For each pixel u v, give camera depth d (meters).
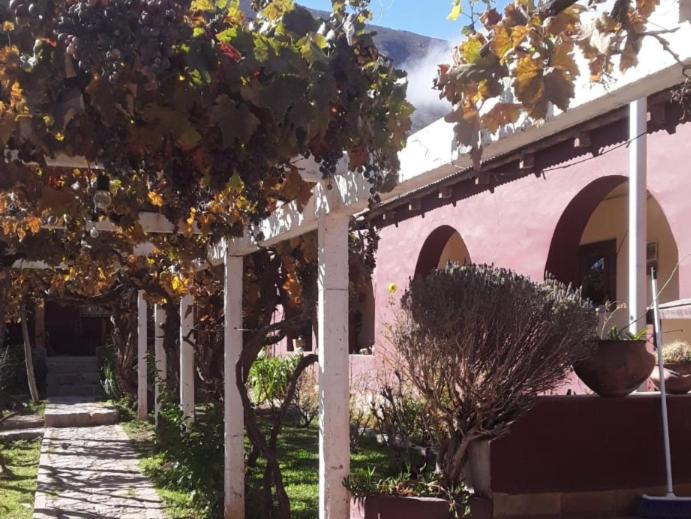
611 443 6.09
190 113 3.57
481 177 9.41
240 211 5.83
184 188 3.95
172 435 9.02
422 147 4.11
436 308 5.58
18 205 6.23
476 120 3.05
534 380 5.61
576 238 9.69
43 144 3.46
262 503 6.80
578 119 3.23
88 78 3.34
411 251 13.52
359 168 3.96
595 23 2.76
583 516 5.95
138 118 3.54
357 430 9.09
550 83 2.83
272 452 6.27
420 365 5.73
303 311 7.02
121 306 16.19
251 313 8.24
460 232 11.91
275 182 4.37
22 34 3.20
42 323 22.59
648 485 6.17
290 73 3.43
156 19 3.14
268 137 3.60
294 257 7.53
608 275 11.75
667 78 2.82
